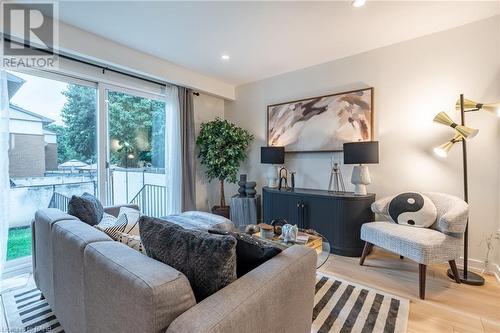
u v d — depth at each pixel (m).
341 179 3.18
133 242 1.29
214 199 4.41
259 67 3.52
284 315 1.03
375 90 2.95
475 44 2.38
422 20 2.36
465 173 2.25
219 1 2.05
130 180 3.34
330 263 2.60
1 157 2.12
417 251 1.96
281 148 3.50
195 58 3.21
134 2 2.06
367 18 2.32
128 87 3.23
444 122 2.28
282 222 2.44
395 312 1.76
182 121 3.68
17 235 2.42
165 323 0.76
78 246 1.19
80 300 1.19
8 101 2.19
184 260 0.96
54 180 2.67
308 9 2.17
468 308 1.82
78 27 2.46
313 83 3.45
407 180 2.76
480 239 2.38
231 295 0.85
